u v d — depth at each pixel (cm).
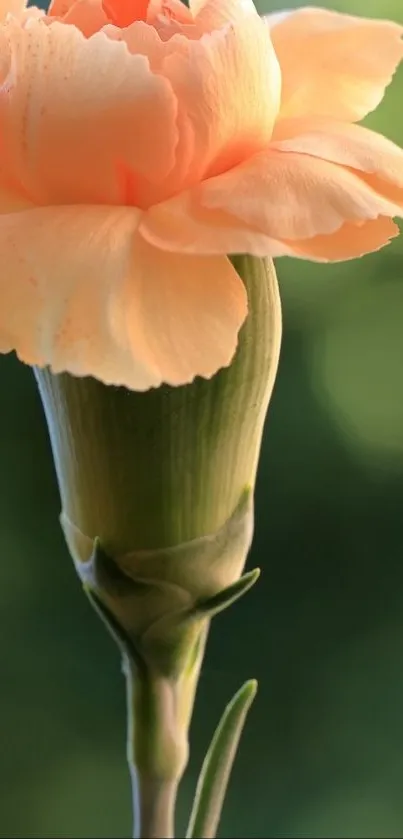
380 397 29
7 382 31
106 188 18
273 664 31
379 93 20
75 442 19
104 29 18
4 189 18
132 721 20
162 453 19
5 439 31
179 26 18
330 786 31
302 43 20
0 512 32
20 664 33
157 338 18
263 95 18
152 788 20
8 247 18
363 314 29
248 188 18
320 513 30
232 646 31
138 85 18
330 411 29
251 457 19
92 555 19
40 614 32
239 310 18
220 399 19
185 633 20
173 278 18
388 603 30
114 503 19
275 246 18
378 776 31
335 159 18
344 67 19
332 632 31
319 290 29
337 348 29
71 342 18
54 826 33
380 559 30
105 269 18
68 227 18
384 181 18
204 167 18
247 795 32
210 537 19
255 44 18
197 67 18
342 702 31
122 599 19
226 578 19
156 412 19
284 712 31
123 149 18
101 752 33
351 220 18
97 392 19
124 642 20
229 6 18
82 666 32
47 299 18
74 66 18
